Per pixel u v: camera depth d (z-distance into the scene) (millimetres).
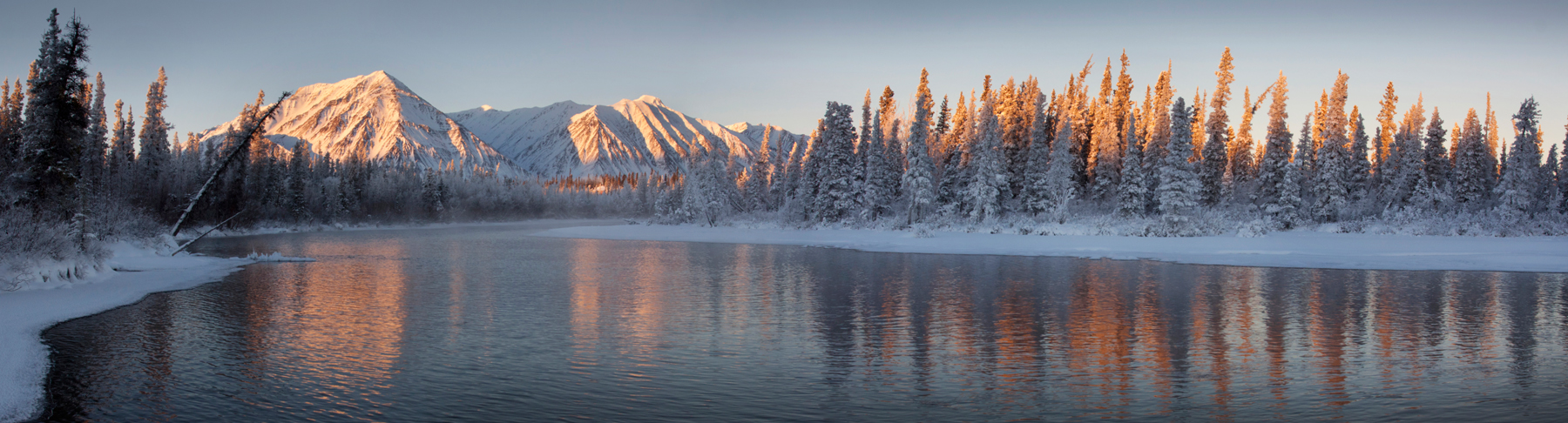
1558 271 28484
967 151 61812
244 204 74438
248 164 76750
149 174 68938
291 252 43438
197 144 93250
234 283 25516
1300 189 55406
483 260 36875
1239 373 12328
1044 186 57656
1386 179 61375
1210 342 14922
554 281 26500
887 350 14211
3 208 26531
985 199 54375
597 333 15891
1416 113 73312
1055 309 19406
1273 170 56906
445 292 23078
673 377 12125
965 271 30203
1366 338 15305
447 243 55438
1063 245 41969
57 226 24797
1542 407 10312
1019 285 25094
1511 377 12047
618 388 11414
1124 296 22000
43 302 19281
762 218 74062
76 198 29484
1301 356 13609
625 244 53531
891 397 10945
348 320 17562
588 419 9867
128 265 29922
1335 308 19438
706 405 10539
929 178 57375
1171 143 49000
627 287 24562
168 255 34531
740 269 31484
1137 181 52281
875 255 39688
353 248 48219
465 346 14477
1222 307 19688
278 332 15922
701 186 77688
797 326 16766
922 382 11797
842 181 65062
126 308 19469
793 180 78938
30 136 28547
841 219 64812
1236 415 10023
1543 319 17656
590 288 24266
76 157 29609
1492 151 80562
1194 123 70312
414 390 11258
